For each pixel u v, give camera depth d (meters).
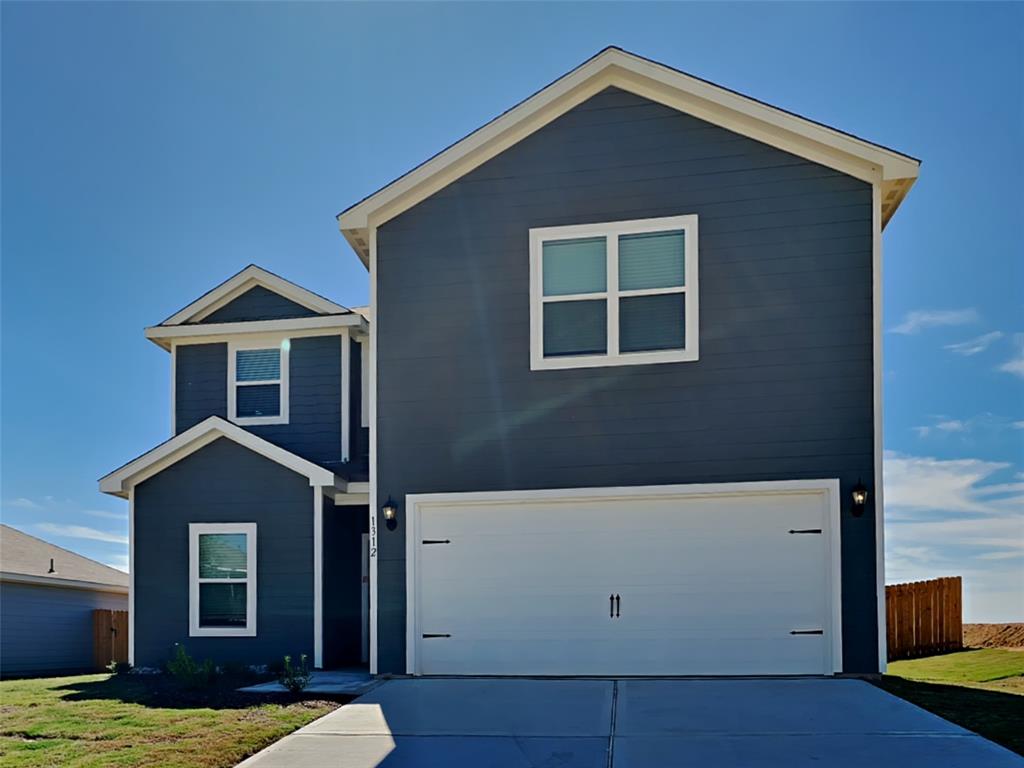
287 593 11.22
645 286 9.42
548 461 9.39
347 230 10.20
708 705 7.40
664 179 9.50
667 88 9.54
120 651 15.57
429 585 9.48
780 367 9.03
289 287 13.89
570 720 6.97
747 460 8.98
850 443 8.83
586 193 9.67
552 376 9.51
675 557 9.04
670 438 9.16
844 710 7.09
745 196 9.30
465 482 9.53
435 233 9.96
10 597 14.03
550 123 9.84
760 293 9.16
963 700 7.51
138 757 5.94
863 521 8.72
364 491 11.66
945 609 12.87
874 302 8.95
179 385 14.02
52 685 9.82
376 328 9.92
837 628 8.63
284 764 5.77
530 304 9.66
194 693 8.70
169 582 11.48
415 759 5.86
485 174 9.94
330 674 10.18
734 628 8.84
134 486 11.76
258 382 13.81
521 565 9.34
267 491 11.48
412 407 9.75
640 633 9.01
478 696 8.06
